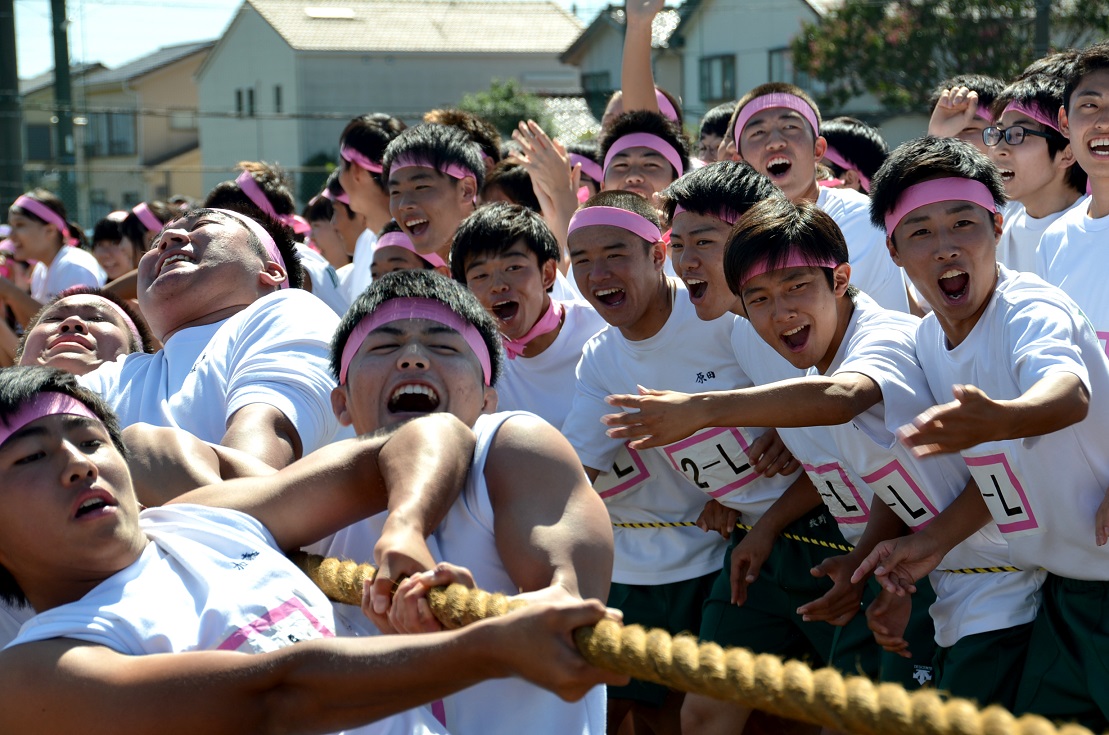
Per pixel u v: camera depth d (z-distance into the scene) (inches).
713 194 263.1
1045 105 306.2
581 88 2672.2
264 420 245.0
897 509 238.7
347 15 2967.5
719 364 275.7
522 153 405.7
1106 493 217.0
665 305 277.0
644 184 377.1
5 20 1190.9
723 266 243.4
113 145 3383.4
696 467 277.7
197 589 173.3
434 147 375.9
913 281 226.5
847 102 1872.5
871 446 231.8
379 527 192.2
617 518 300.2
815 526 277.7
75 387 180.4
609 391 285.0
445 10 3110.2
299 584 174.2
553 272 298.5
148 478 206.5
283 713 146.4
